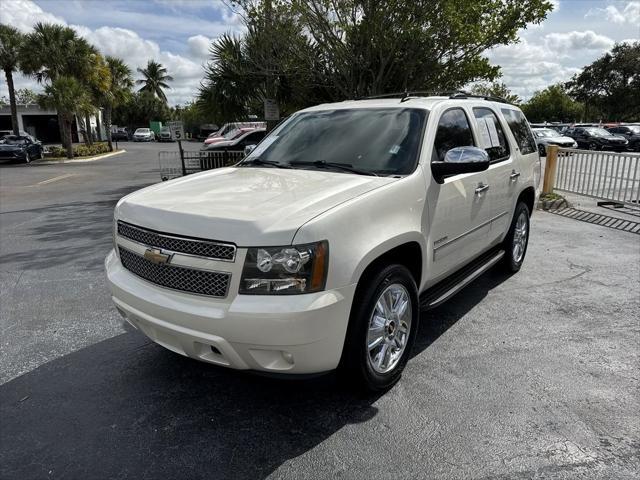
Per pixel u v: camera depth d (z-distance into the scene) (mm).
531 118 73938
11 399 3213
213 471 2543
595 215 9086
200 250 2650
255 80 13641
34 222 9148
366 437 2801
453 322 4367
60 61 30734
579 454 2643
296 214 2635
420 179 3371
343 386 3186
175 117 80625
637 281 5445
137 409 3092
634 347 3885
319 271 2566
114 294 3135
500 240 5090
